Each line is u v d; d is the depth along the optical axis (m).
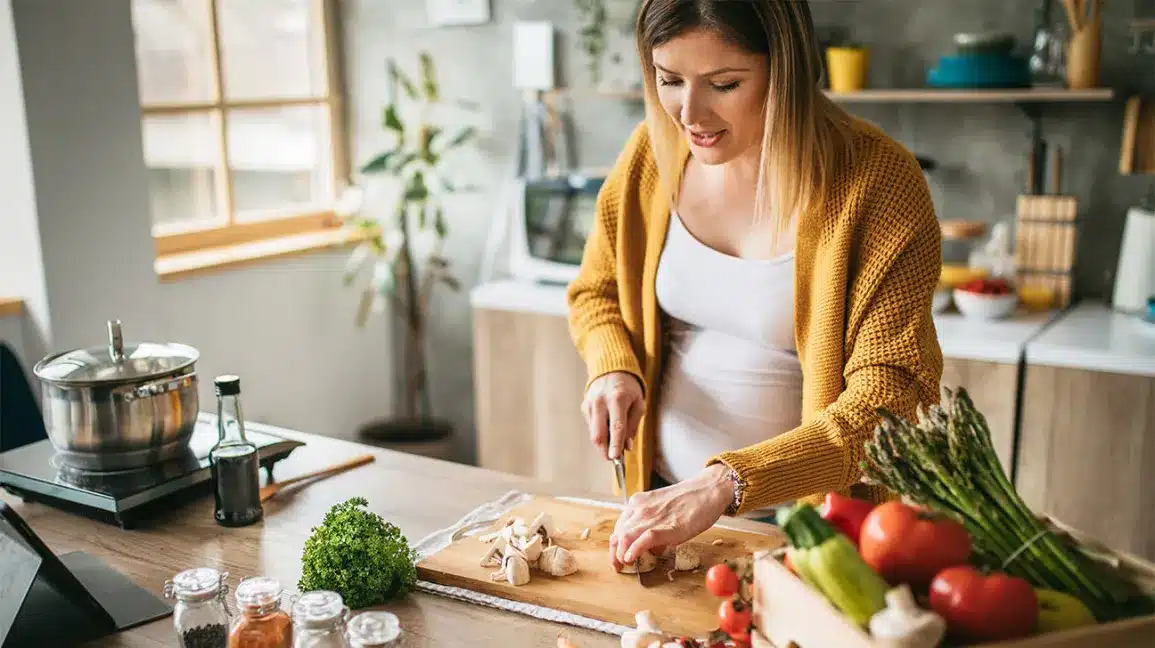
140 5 3.20
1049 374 2.46
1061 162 2.84
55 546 1.47
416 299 3.71
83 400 1.52
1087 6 2.65
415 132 3.85
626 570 1.30
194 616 1.07
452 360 3.98
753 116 1.41
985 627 0.86
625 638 1.11
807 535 0.91
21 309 2.75
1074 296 2.96
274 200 3.76
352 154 3.99
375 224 3.65
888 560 0.92
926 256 1.43
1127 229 2.75
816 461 1.31
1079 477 2.47
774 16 1.34
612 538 1.29
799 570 0.93
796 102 1.38
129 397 1.53
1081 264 2.94
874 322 1.42
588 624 1.20
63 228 2.74
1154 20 2.63
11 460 1.64
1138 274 2.71
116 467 1.56
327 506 1.59
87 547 1.46
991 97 2.71
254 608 1.07
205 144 3.46
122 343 1.58
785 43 1.35
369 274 3.93
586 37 3.46
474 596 1.27
